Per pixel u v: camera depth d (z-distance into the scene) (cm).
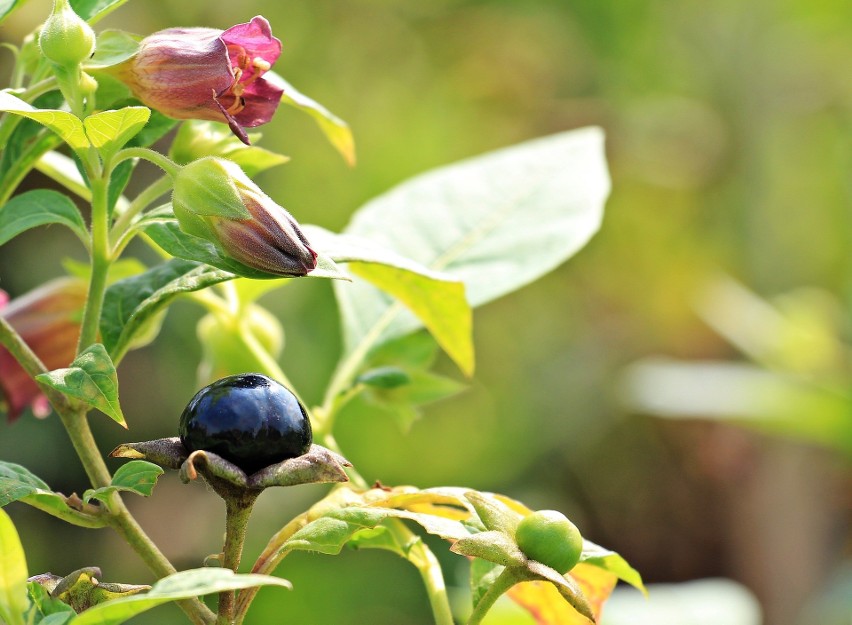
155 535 817
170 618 702
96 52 161
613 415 957
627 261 1006
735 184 976
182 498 836
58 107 188
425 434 848
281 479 135
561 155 268
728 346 974
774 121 959
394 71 982
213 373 245
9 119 173
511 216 260
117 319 172
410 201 263
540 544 149
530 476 941
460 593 286
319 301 771
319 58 959
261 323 265
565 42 1020
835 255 935
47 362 232
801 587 826
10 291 758
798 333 716
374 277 208
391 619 752
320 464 137
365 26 981
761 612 852
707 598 328
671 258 987
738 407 581
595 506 970
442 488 163
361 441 798
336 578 746
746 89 967
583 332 984
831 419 570
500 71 1016
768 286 948
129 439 780
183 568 808
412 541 175
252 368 243
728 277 972
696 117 988
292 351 759
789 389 575
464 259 255
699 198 1004
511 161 269
